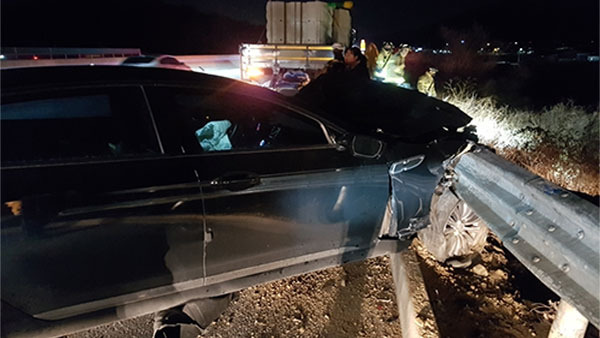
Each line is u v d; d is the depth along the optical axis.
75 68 2.28
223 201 2.30
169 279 2.30
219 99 2.51
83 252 2.03
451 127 3.15
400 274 2.94
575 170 5.82
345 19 11.36
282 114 2.67
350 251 2.83
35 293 1.99
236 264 2.47
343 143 2.62
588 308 1.78
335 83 4.02
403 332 2.60
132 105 2.25
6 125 2.00
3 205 1.85
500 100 14.13
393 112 3.29
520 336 2.60
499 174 2.61
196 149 2.34
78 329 2.17
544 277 2.05
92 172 2.06
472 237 3.28
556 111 8.23
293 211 2.51
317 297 2.98
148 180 2.13
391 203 2.81
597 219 1.83
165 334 2.40
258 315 2.82
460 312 2.77
